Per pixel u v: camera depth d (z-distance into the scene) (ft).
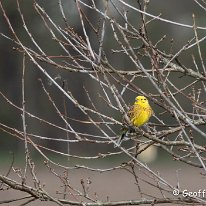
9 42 143.02
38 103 140.05
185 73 29.94
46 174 101.30
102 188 84.53
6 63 148.56
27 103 142.31
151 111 33.47
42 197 29.27
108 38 116.98
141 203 29.99
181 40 125.08
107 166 122.31
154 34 125.39
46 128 132.77
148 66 67.10
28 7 131.85
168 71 30.19
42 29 131.85
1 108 147.02
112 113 104.32
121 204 29.99
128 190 79.82
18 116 145.89
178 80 123.54
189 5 123.65
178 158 28.84
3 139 140.87
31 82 144.97
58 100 132.67
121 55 116.26
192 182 87.51
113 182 91.25
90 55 26.78
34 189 29.12
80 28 68.33
